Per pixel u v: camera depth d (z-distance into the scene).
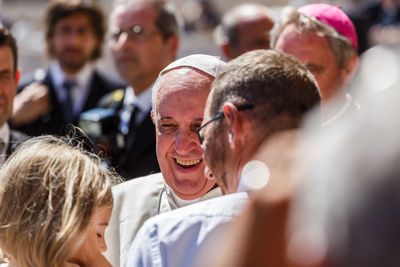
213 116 5.86
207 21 36.31
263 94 5.50
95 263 6.84
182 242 5.68
